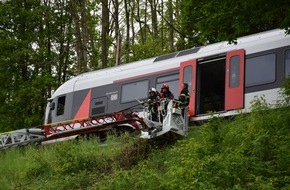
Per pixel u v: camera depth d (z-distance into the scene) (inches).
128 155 762.8
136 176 658.8
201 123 868.0
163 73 952.9
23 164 855.7
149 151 772.0
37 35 1467.8
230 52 887.1
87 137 919.0
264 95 800.3
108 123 879.1
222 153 624.1
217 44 913.5
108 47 1534.2
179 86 925.8
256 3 700.0
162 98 804.0
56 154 828.0
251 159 581.9
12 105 1395.2
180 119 793.6
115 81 1007.6
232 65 879.7
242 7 714.8
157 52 1464.1
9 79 1422.2
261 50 863.1
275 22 965.8
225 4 726.5
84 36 1416.1
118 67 1025.5
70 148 832.3
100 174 749.9
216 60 903.7
